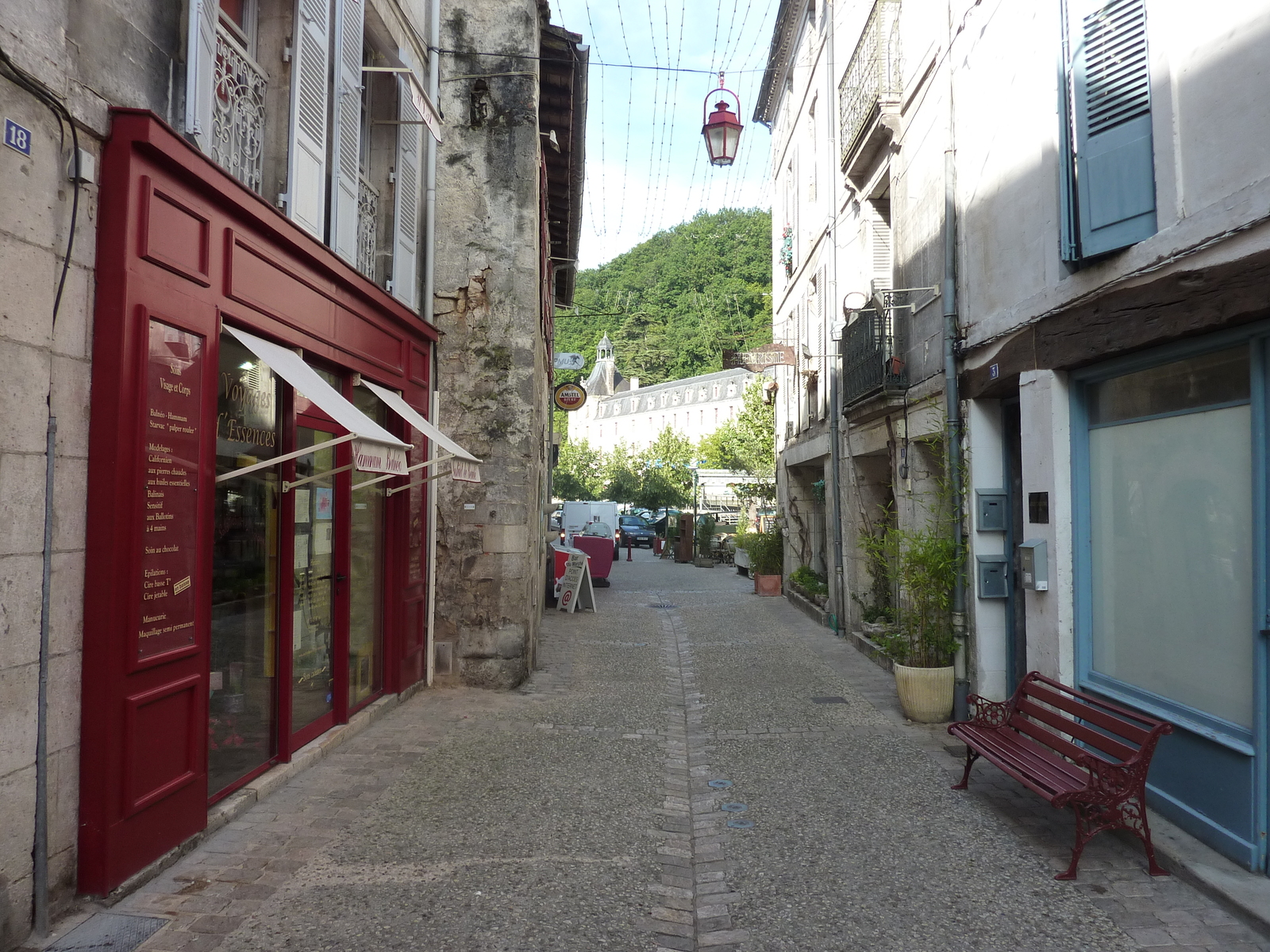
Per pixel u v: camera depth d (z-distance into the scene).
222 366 4.62
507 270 8.30
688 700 7.86
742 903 3.76
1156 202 4.47
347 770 5.48
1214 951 3.33
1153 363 4.73
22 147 3.13
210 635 4.24
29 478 3.19
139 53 3.82
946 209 7.23
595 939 3.40
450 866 4.04
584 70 10.20
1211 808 4.20
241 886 3.76
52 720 3.32
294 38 5.18
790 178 17.50
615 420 94.25
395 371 7.18
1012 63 6.08
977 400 6.96
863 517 11.23
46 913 3.26
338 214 5.96
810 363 14.58
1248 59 3.79
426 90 8.17
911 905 3.72
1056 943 3.39
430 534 8.09
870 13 9.55
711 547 26.47
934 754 6.05
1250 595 4.04
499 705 7.38
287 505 5.32
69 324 3.40
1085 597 5.40
